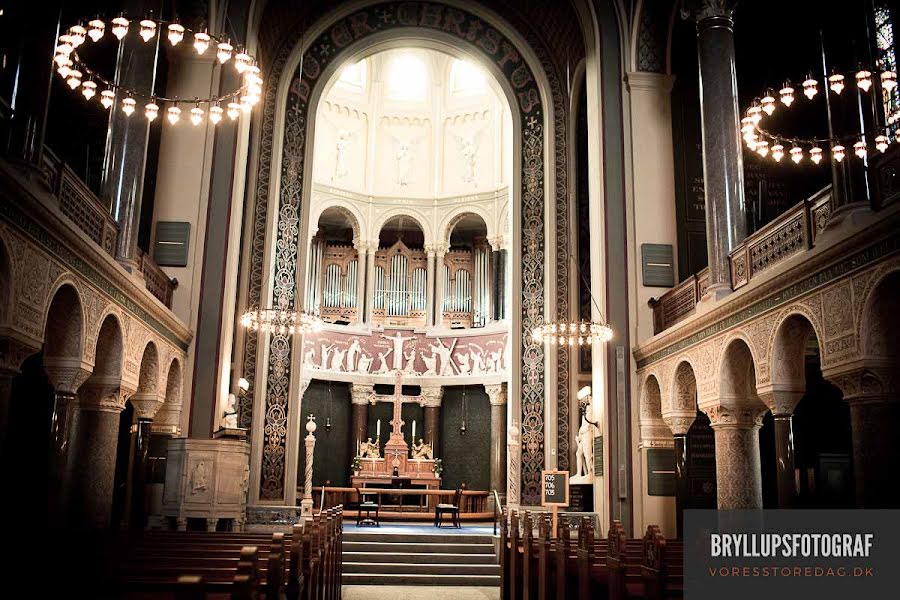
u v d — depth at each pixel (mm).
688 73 18625
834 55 10617
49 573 6578
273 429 19453
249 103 12070
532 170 22141
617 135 18406
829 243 9789
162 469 15820
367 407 28172
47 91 9312
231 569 7051
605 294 17625
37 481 13664
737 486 13125
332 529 11273
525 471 20453
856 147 9891
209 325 16641
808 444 18016
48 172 9641
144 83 14047
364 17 22281
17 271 8461
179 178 17094
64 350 10586
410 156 29922
